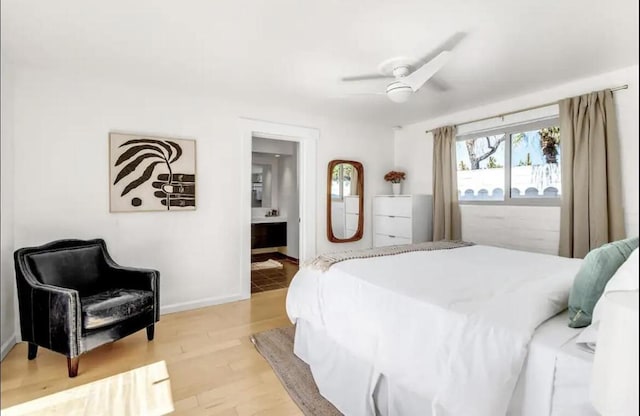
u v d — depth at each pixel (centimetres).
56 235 280
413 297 159
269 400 191
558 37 220
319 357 210
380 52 241
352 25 205
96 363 229
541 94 328
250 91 327
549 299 138
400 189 484
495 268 210
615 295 65
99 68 271
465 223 404
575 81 301
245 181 372
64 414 177
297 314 233
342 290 200
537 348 113
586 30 211
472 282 176
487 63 262
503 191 367
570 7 186
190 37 221
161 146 323
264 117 384
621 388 59
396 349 154
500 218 366
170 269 332
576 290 126
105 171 299
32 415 176
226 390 200
